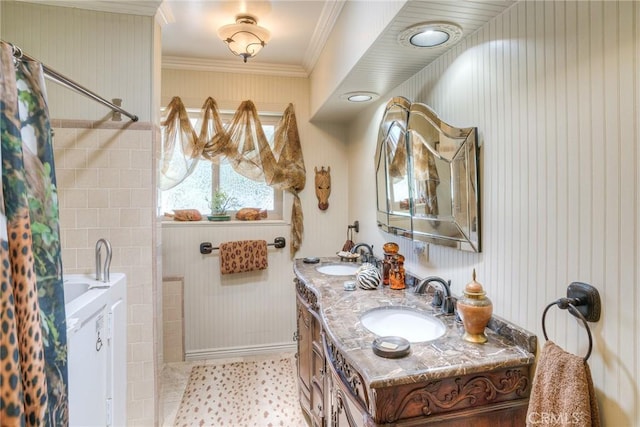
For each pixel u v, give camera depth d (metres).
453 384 1.01
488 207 1.29
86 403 1.33
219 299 3.00
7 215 0.77
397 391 0.96
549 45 1.01
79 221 1.97
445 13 1.21
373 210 2.53
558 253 0.99
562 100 0.97
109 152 2.00
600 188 0.87
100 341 1.48
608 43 0.85
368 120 2.61
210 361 2.95
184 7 2.08
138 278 2.03
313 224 3.15
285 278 3.13
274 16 2.18
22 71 0.91
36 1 1.92
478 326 1.15
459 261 1.49
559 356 0.91
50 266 0.94
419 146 1.71
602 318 0.87
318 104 2.67
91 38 1.99
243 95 3.00
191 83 2.90
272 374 2.73
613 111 0.84
